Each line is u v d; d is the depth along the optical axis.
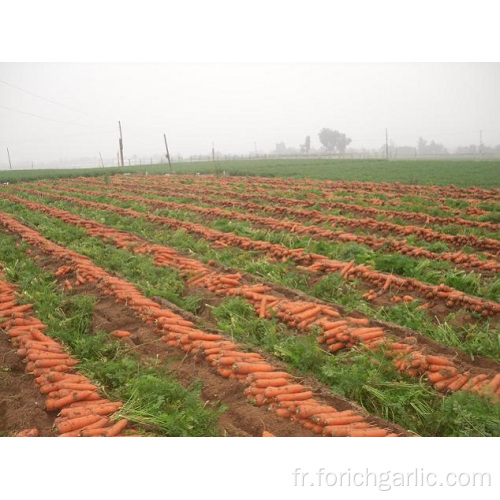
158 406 6.23
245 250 14.31
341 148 144.38
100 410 6.14
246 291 10.10
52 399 6.37
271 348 7.95
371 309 9.52
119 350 8.11
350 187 29.72
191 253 14.12
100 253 14.11
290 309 8.88
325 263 11.93
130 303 9.84
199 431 6.01
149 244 15.27
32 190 31.91
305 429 5.95
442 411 6.25
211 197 25.73
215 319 9.32
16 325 8.77
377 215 18.95
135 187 33.16
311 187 29.73
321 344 8.20
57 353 7.73
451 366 7.11
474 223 16.78
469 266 11.97
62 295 10.51
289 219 19.33
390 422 6.17
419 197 23.16
